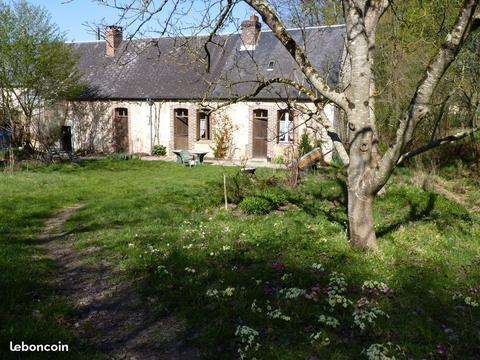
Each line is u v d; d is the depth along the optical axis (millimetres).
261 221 9234
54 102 24859
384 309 4945
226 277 5980
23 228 9094
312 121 20531
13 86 22312
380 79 16094
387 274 5953
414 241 7473
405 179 14008
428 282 5711
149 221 9531
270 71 23625
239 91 23547
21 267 6527
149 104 26766
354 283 5664
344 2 6691
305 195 12359
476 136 15703
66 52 23594
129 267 6645
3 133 23188
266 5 6898
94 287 6070
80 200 12523
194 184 15305
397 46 13555
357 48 6527
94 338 4695
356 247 6945
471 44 13258
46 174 17516
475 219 9297
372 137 6738
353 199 6902
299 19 8703
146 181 16203
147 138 27312
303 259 6594
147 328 4910
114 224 9398
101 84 28500
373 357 3977
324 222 8820
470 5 5508
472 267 6352
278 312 4789
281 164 22141
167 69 27469
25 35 21500
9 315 4895
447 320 4793
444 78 14680
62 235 8758
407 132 6121
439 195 11398
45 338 4477
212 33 7941
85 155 26844
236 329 4613
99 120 28109
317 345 4285
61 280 6340
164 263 6660
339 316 4824
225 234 8133
